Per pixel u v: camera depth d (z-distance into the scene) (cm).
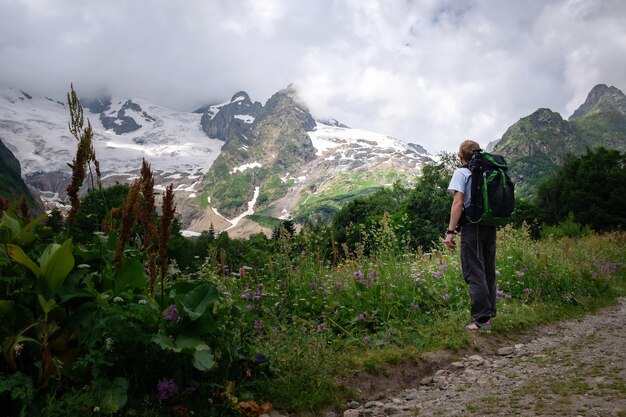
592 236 2308
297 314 619
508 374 468
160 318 352
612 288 1073
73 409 285
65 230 366
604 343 576
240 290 613
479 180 616
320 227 861
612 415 321
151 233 367
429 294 727
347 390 429
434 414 372
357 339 554
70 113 361
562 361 497
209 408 345
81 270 350
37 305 327
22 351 311
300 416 380
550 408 348
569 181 6150
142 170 363
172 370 345
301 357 451
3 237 346
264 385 396
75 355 321
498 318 681
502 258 991
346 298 662
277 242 769
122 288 354
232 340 400
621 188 5606
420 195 5816
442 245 973
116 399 298
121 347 328
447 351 550
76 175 362
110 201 2467
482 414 355
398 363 499
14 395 272
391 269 761
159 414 319
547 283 927
